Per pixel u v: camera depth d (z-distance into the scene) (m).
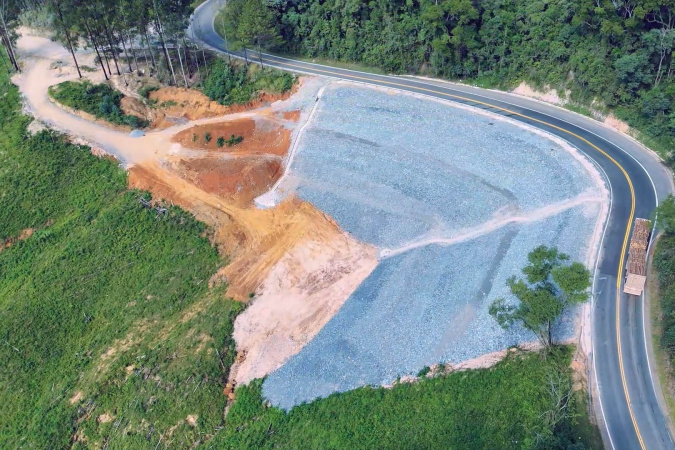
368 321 51.06
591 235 52.94
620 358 44.84
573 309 48.03
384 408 44.53
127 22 74.69
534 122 66.94
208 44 89.94
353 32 81.50
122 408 48.09
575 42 68.19
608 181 57.72
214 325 53.47
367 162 66.88
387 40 79.38
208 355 51.00
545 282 46.22
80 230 64.31
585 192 57.03
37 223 65.62
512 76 73.44
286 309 54.09
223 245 60.91
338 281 55.88
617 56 64.31
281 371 49.06
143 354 51.88
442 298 51.22
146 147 72.75
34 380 51.66
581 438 40.19
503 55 73.44
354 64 82.88
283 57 86.00
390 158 66.62
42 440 46.88
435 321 49.38
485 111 69.56
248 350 51.50
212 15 100.81
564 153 61.69
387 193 63.38
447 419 42.72
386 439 42.53
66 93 78.56
